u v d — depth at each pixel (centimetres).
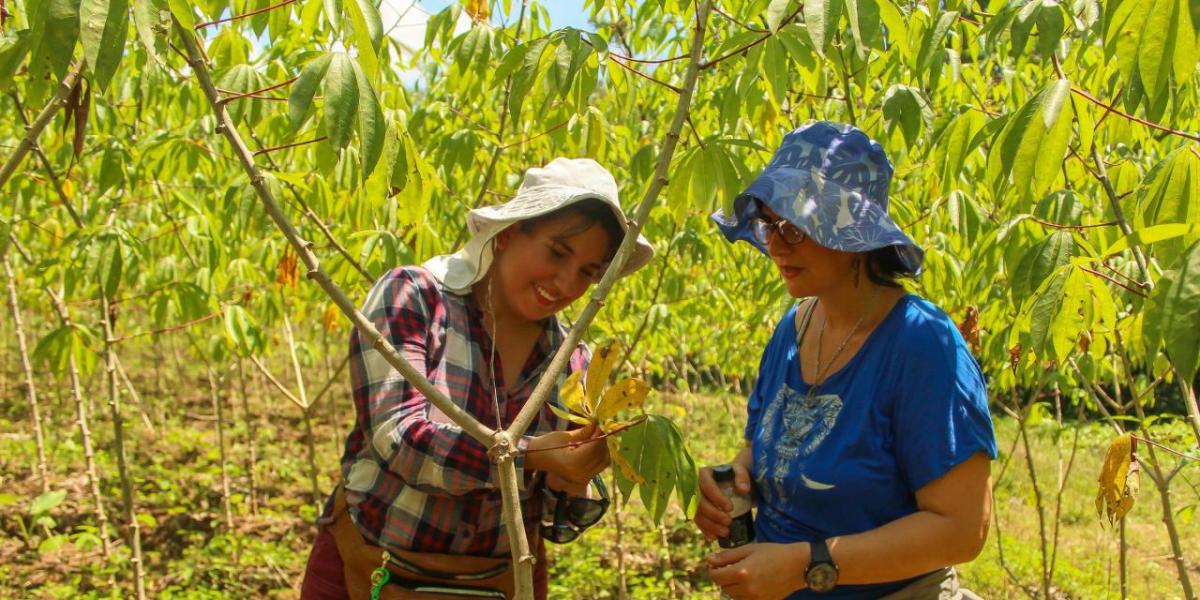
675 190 186
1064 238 186
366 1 138
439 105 335
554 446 142
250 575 484
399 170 153
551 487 172
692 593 467
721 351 577
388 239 281
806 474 158
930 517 146
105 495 588
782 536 164
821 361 165
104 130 339
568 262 163
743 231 180
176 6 118
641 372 516
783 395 170
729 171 179
